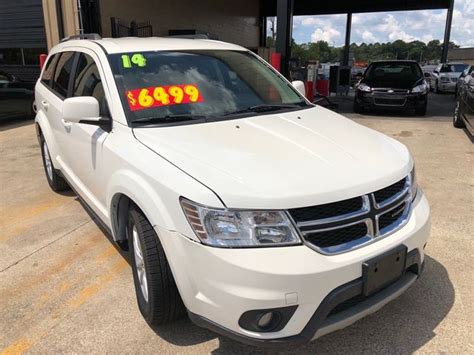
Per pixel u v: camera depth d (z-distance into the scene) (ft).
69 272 12.03
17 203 17.39
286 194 7.43
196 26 65.00
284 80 13.74
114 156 9.84
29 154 25.27
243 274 7.15
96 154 10.99
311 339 7.45
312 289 7.27
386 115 40.73
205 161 8.32
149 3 52.80
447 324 9.53
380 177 8.33
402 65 42.75
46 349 9.07
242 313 7.27
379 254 7.88
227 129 9.95
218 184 7.63
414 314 9.87
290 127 10.30
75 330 9.62
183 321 9.77
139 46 12.16
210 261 7.38
